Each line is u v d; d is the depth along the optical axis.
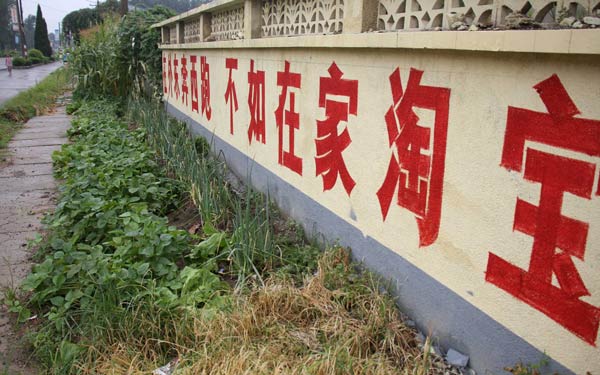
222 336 2.47
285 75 3.99
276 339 2.48
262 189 4.68
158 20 10.73
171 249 3.27
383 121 2.78
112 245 3.50
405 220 2.66
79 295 2.81
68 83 15.02
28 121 9.71
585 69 1.68
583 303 1.75
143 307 2.73
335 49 3.20
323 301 2.76
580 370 1.78
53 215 4.00
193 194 4.48
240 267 3.22
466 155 2.21
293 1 3.90
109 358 2.41
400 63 2.59
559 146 1.79
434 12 2.40
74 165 5.39
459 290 2.32
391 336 2.49
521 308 2.00
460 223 2.28
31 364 2.51
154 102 9.42
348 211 3.21
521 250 1.98
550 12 2.02
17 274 3.39
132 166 5.07
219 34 6.03
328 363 2.19
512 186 1.99
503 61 1.98
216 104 6.12
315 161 3.60
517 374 1.96
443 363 2.35
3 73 27.86
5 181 5.59
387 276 2.85
